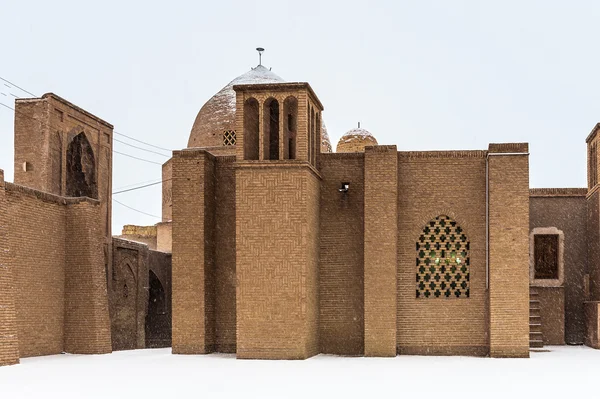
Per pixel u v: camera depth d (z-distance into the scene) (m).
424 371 10.95
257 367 11.46
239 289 12.87
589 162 16.72
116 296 17.41
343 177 14.09
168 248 23.55
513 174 13.34
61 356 13.62
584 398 8.36
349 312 13.89
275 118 14.63
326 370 11.05
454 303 13.74
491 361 12.53
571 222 16.97
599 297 15.70
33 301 13.45
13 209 12.90
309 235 13.06
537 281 16.83
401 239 13.90
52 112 15.38
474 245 13.76
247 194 12.94
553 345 16.41
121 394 8.51
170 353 14.17
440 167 13.90
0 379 9.95
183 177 13.90
